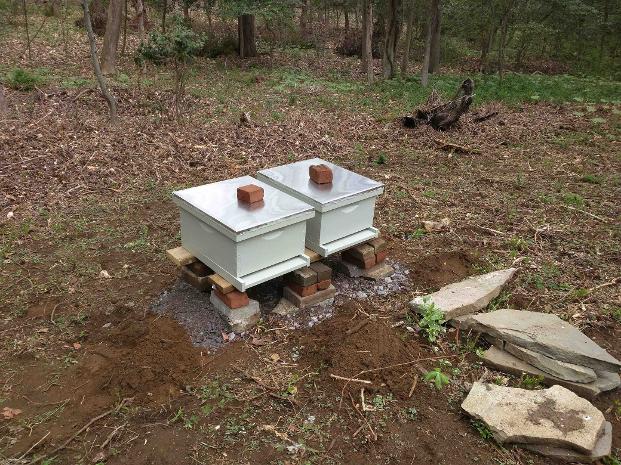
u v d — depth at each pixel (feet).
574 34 52.90
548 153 25.76
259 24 61.93
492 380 10.45
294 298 12.09
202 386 10.03
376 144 26.63
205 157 22.63
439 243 15.75
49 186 18.95
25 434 9.02
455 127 29.50
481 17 47.85
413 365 10.67
